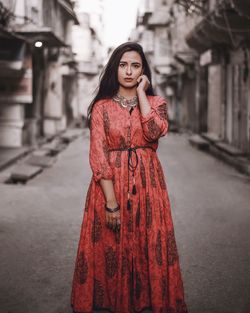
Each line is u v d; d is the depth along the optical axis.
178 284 2.90
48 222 6.23
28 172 9.90
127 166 2.84
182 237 5.53
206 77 22.53
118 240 2.84
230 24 13.18
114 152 2.87
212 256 4.83
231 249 5.09
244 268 4.48
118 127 2.82
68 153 15.91
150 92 2.95
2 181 9.79
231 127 16.17
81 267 2.91
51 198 7.92
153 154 2.92
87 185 9.34
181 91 30.88
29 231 5.77
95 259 2.90
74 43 38.97
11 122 15.36
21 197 7.94
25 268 4.44
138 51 2.85
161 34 34.16
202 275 4.27
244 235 5.66
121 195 2.83
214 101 19.75
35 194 8.23
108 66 2.87
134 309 2.89
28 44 14.87
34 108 18.05
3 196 8.01
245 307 3.57
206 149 17.05
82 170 11.58
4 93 15.15
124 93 2.87
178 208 7.16
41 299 3.71
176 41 28.58
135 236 2.85
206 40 18.36
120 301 2.86
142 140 2.86
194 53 23.83
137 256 2.86
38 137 18.66
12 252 4.93
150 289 2.85
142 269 2.87
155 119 2.77
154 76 39.03
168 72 32.88
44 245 5.19
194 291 3.88
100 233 2.89
